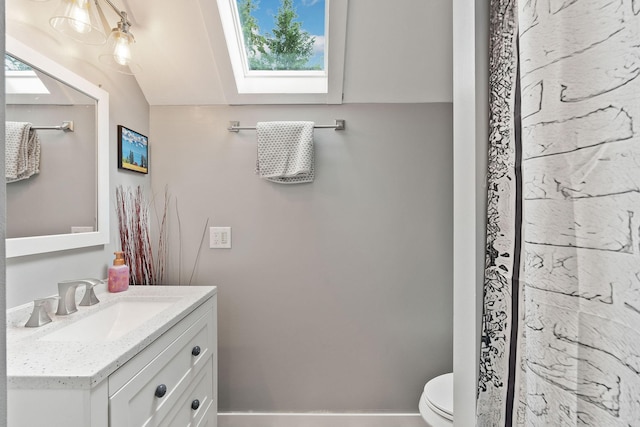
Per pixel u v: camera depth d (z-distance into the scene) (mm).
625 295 382
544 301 468
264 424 1835
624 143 378
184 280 1840
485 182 639
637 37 362
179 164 1837
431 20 1516
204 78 1726
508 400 562
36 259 1090
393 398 1848
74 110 1238
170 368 1087
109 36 1283
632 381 374
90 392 710
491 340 606
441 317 1840
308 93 1779
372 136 1834
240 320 1845
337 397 1849
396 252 1842
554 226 457
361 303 1846
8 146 983
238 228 1842
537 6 475
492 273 607
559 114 450
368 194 1838
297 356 1850
